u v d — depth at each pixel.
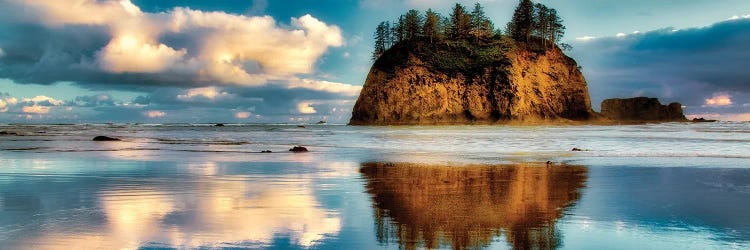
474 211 8.08
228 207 8.39
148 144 30.03
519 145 28.00
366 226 6.97
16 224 6.91
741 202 8.88
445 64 101.50
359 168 15.35
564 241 6.17
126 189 10.48
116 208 8.20
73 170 14.41
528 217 7.59
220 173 13.86
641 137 37.25
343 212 8.00
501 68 96.50
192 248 5.80
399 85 99.19
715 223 7.13
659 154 20.56
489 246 5.93
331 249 5.80
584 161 17.77
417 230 6.75
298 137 41.88
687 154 20.42
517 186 11.17
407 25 114.62
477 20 111.88
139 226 6.86
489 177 12.96
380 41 117.00
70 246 5.80
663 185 11.25
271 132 57.97
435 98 97.31
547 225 7.03
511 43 103.88
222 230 6.68
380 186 11.17
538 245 5.99
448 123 94.50
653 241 6.17
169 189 10.57
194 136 44.47
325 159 18.97
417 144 29.84
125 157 19.50
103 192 10.02
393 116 97.62
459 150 24.25
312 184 11.55
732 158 18.53
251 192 10.16
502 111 93.44
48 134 48.59
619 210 8.12
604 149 23.95
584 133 48.25
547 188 10.83
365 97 102.69
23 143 30.34
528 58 101.44
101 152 22.41
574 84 101.12
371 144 30.16
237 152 22.91
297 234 6.50
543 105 95.88
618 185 11.26
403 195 9.80
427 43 107.44
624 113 159.12
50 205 8.45
